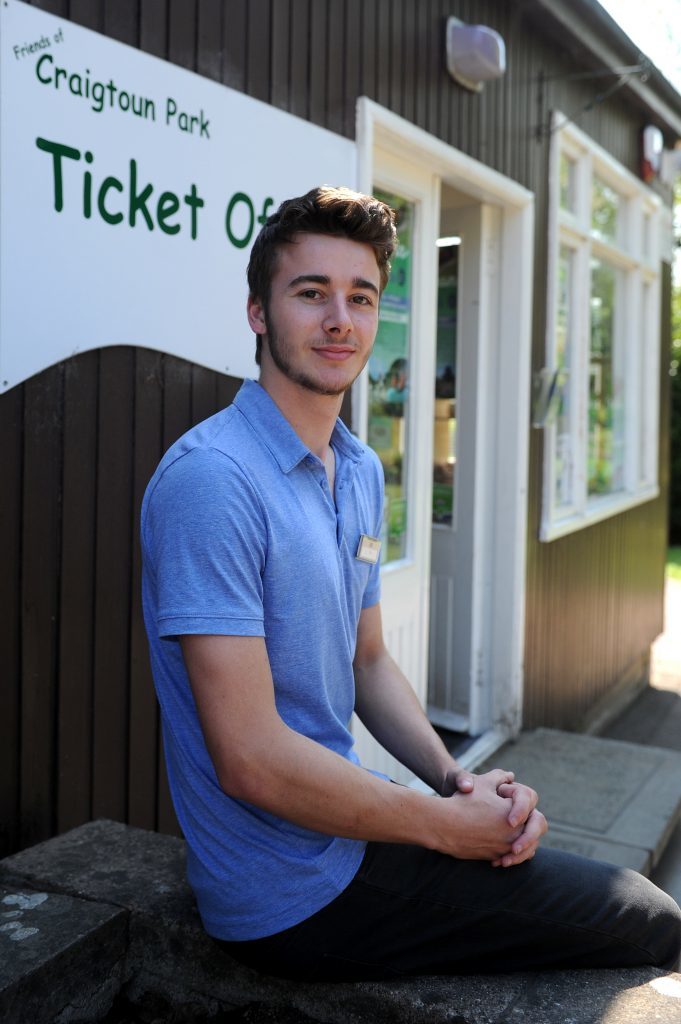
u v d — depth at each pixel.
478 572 4.59
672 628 9.01
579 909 1.58
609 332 6.29
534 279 4.70
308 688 1.51
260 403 1.52
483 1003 1.53
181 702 1.53
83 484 2.29
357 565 1.65
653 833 3.61
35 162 2.08
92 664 2.35
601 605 5.98
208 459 1.41
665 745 5.71
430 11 3.63
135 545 2.44
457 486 4.60
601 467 6.21
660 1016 1.50
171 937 1.73
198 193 2.53
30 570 2.17
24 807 2.20
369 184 3.25
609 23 4.68
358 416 3.35
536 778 4.17
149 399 2.45
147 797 2.53
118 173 2.29
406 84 3.49
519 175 4.47
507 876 1.57
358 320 1.51
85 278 2.22
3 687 2.13
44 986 1.61
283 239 1.50
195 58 2.50
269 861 1.50
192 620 1.35
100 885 1.86
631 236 6.45
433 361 4.00
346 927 1.52
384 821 1.44
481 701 4.66
